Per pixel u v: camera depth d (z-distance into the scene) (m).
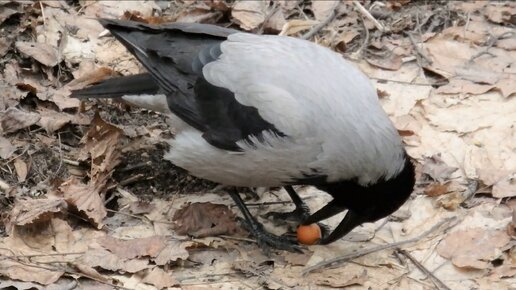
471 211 11.54
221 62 10.65
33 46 12.99
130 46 11.12
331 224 11.48
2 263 10.12
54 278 10.00
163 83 10.84
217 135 10.35
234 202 11.49
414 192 11.79
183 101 10.67
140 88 11.17
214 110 10.48
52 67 12.88
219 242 10.90
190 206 11.17
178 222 11.02
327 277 10.52
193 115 10.59
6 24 13.52
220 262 10.68
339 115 10.04
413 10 14.79
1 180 11.23
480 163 12.29
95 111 12.09
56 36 13.42
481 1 14.96
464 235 11.13
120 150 11.73
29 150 11.64
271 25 14.13
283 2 14.54
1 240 10.46
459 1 14.96
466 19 14.66
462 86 13.44
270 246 10.98
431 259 10.86
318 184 10.55
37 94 12.37
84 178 11.52
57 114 12.18
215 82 10.55
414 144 12.55
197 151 10.61
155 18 13.73
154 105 11.12
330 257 10.84
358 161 10.11
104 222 11.01
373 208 10.55
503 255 10.91
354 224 10.77
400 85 13.48
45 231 10.66
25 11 13.64
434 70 13.70
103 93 11.30
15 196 11.05
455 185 11.87
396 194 10.39
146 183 11.69
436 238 11.13
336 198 10.66
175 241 10.80
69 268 10.16
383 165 10.16
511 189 11.81
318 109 10.05
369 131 10.05
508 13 14.70
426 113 13.01
